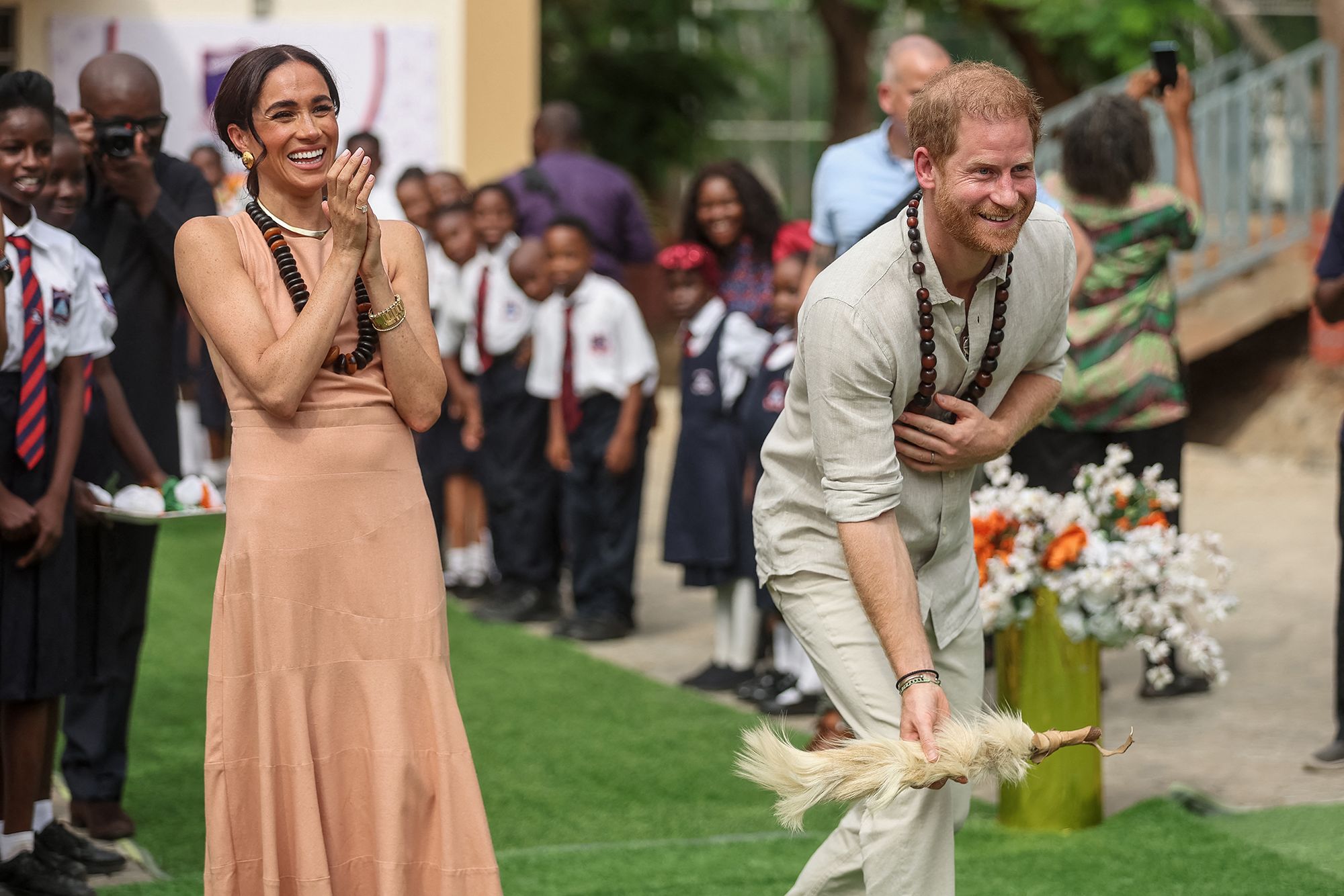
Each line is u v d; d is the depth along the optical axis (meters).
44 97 7.96
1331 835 8.54
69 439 8.09
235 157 6.18
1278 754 10.13
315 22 21.69
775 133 50.34
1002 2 28.84
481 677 12.68
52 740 8.47
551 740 10.91
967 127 5.52
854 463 5.99
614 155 38.91
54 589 8.00
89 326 8.21
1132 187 11.13
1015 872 8.23
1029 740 5.68
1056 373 6.55
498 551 14.95
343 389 5.97
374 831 5.95
